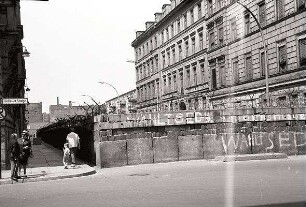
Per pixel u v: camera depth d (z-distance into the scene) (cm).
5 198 1011
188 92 4825
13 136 1413
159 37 5878
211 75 4238
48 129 5066
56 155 2806
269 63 3234
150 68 6341
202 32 4434
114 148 1839
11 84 2586
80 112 11119
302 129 2108
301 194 835
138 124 1891
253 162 1691
